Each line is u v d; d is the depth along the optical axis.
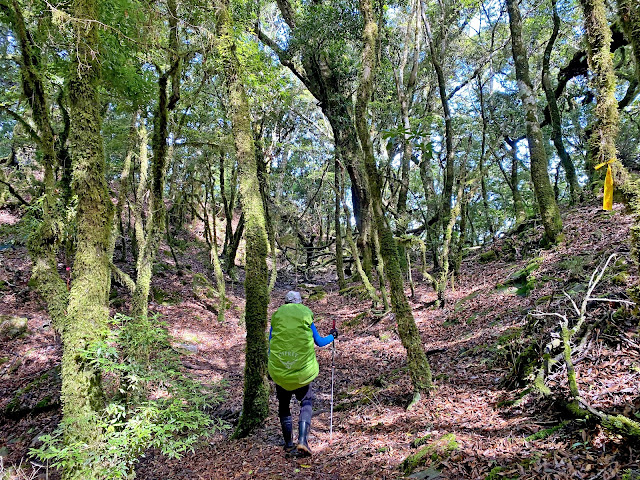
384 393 5.76
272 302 16.27
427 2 16.95
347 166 15.88
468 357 6.08
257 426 5.36
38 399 7.59
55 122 10.51
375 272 16.31
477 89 14.12
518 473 2.70
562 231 9.32
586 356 3.85
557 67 16.23
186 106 10.11
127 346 4.14
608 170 2.60
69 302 3.85
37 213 7.89
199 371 8.84
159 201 7.20
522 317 6.38
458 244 11.66
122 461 3.51
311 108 19.88
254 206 5.68
